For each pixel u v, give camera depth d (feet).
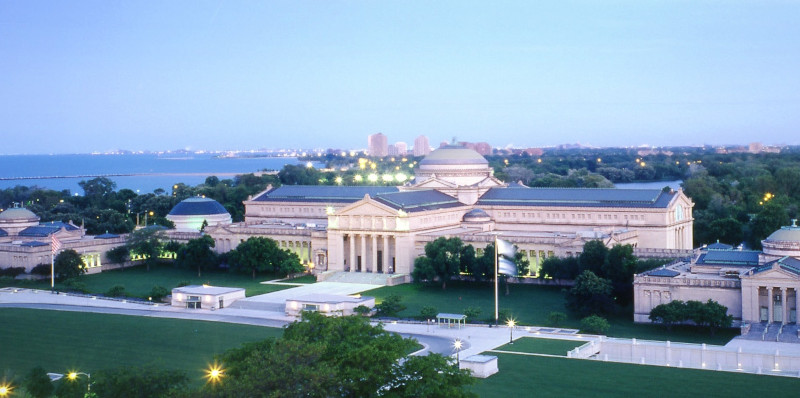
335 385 461.78
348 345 505.25
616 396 592.19
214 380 502.38
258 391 436.35
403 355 511.81
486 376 645.51
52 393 546.26
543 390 608.19
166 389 503.61
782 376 641.81
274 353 457.68
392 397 475.72
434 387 480.23
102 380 507.71
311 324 536.42
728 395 588.50
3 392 511.40
